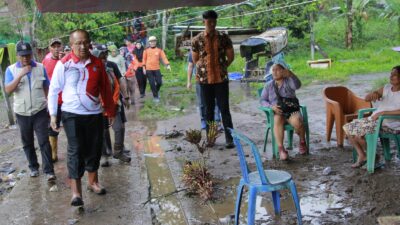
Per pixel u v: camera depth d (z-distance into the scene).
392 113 5.43
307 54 23.56
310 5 21.78
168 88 16.36
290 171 5.94
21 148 8.89
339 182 5.39
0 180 6.94
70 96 4.96
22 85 6.03
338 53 23.33
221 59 7.02
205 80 7.03
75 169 5.02
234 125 9.12
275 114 6.46
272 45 16.39
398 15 22.97
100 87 5.16
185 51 23.78
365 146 5.78
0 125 11.39
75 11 5.87
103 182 5.99
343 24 26.48
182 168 6.36
